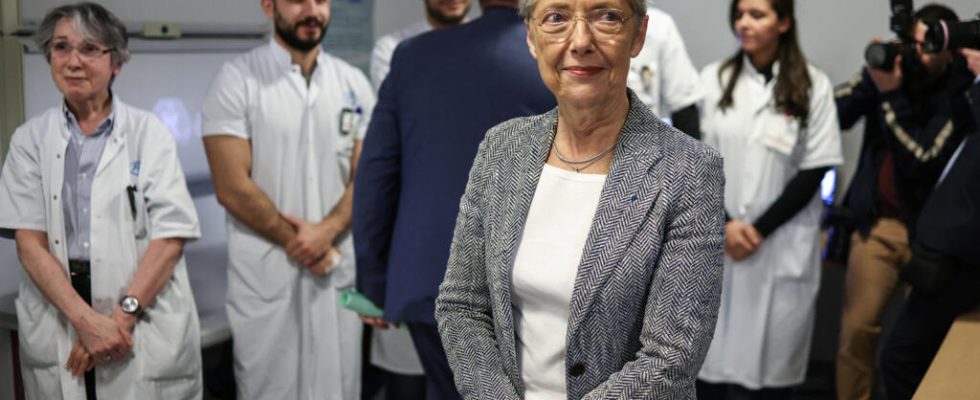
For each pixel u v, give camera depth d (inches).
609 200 54.5
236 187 112.5
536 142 58.7
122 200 98.7
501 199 58.5
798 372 133.1
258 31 131.3
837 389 138.6
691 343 52.8
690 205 53.3
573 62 53.8
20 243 97.0
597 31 53.3
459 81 80.8
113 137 98.4
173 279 102.3
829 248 146.5
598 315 54.4
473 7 173.6
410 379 131.8
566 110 56.1
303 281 117.8
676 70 130.6
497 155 60.2
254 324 115.6
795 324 131.0
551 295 56.4
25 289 99.8
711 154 54.5
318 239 116.3
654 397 52.7
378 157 88.2
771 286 130.3
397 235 84.6
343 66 122.0
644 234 53.7
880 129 133.3
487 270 59.2
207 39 124.4
